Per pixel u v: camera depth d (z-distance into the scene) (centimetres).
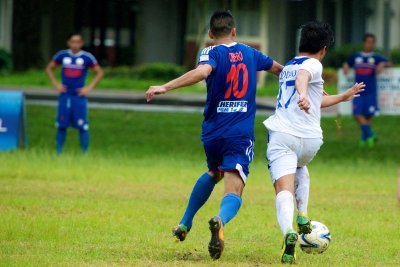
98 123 6322
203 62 2202
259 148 5441
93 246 2328
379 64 5566
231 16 2289
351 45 9731
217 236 2048
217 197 3462
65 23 10538
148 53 10338
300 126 2177
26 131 5538
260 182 3991
